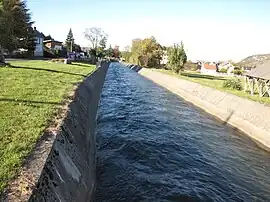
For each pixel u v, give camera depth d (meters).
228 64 147.75
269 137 20.94
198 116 30.48
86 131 14.52
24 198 5.79
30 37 56.97
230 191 13.45
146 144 18.86
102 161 15.48
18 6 43.91
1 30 31.59
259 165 17.28
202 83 47.56
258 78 31.84
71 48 115.56
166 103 37.66
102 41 128.75
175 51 72.19
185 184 13.62
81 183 9.55
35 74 23.55
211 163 16.81
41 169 6.98
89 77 30.88
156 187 12.99
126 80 66.31
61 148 9.17
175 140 20.64
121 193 12.21
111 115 27.41
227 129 25.62
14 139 8.56
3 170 6.75
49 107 12.62
